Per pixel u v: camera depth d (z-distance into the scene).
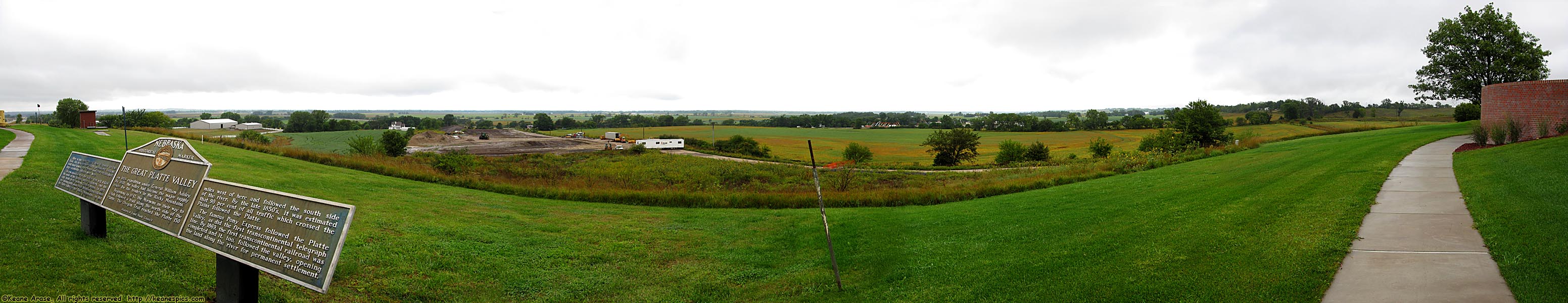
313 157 28.52
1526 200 9.07
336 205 4.95
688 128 184.50
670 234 12.45
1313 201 10.77
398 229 10.88
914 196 19.17
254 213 5.66
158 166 7.10
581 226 12.98
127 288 6.28
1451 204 9.89
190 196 6.43
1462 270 6.27
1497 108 26.03
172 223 6.50
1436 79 46.22
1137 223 10.79
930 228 12.57
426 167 28.14
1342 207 9.92
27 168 15.16
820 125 196.38
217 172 18.66
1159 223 10.52
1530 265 6.11
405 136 106.44
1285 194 12.22
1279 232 8.46
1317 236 7.97
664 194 18.89
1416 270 6.38
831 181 34.62
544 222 13.32
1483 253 6.84
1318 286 6.13
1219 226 9.47
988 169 43.00
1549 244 6.65
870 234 12.05
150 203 6.97
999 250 9.61
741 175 41.75
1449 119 110.38
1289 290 6.11
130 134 42.88
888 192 19.75
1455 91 43.88
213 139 35.53
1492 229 7.66
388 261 8.64
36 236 7.72
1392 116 126.06
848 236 11.94
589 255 10.23
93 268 6.79
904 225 13.17
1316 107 135.38
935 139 72.62
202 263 7.37
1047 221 12.10
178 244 8.02
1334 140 33.84
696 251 10.86
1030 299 6.93
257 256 5.45
